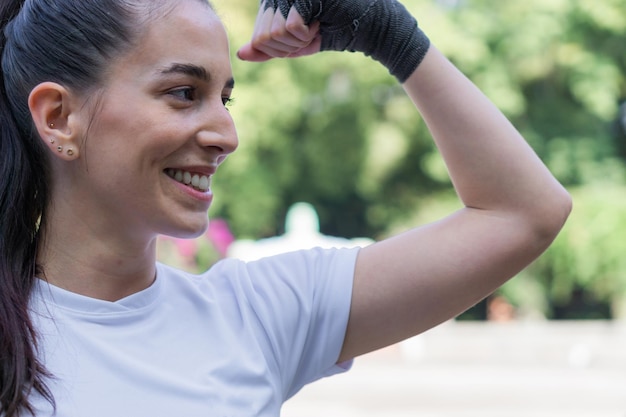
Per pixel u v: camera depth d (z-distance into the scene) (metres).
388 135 19.31
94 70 1.93
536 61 18.34
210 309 2.09
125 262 2.02
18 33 2.02
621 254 18.61
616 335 13.45
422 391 11.78
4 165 2.03
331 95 19.33
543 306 20.05
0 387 1.87
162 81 1.93
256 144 18.14
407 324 2.17
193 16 1.98
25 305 1.95
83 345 1.95
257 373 2.05
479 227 2.17
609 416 10.39
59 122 1.98
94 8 1.95
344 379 12.30
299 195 20.45
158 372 1.96
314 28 2.14
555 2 18.06
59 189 2.03
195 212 1.99
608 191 18.84
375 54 2.22
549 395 11.58
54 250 2.03
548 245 2.20
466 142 2.19
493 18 18.33
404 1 17.70
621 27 18.20
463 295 2.16
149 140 1.92
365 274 2.17
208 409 1.96
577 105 19.33
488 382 12.30
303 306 2.14
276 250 12.88
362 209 21.88
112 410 1.90
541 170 2.20
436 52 2.24
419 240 2.18
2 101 2.06
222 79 1.99
